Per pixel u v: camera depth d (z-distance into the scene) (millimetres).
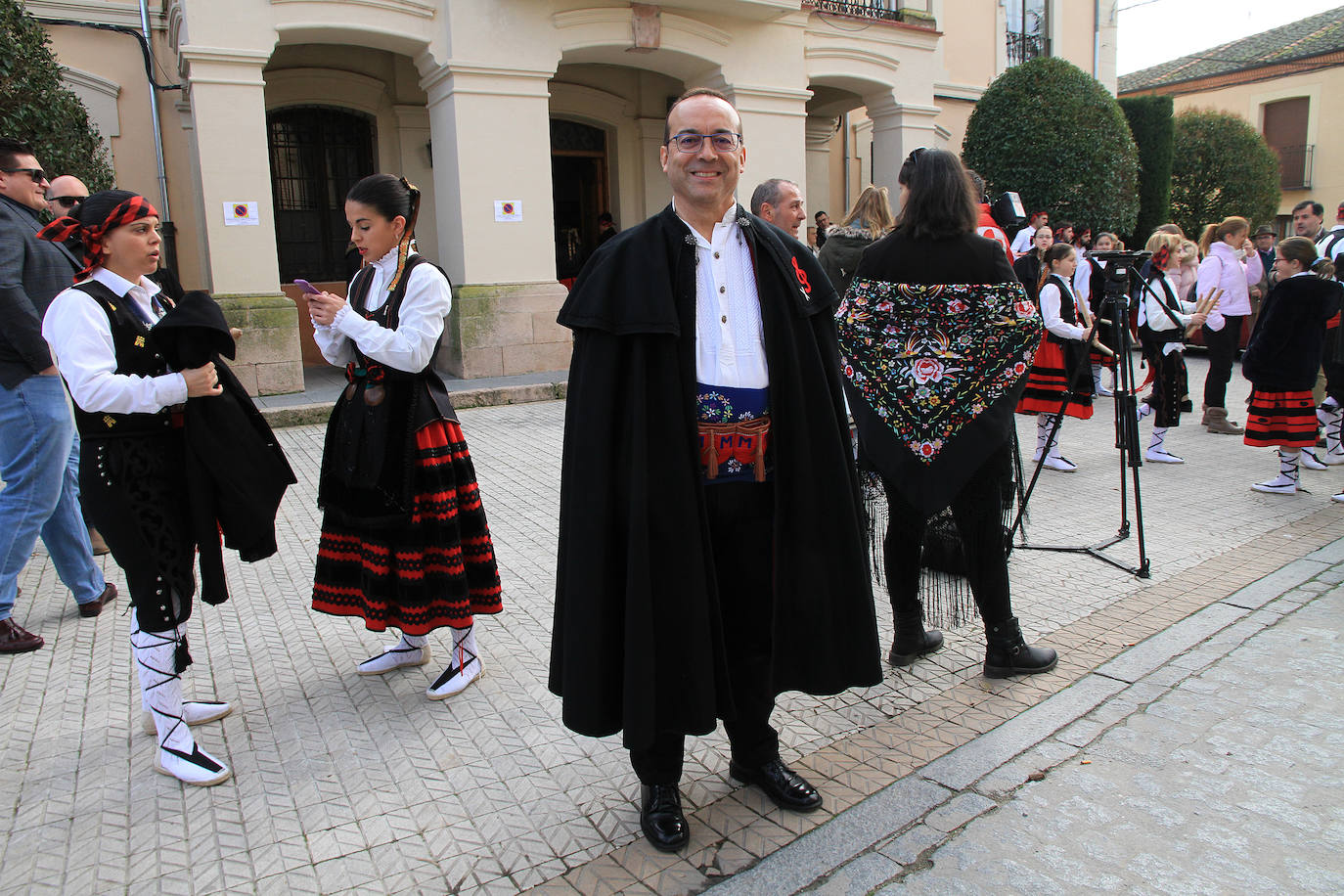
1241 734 2789
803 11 10914
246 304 8391
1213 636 3492
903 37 11961
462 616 3020
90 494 2514
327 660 3434
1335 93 22516
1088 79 12406
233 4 8148
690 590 2172
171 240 9836
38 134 6430
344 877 2207
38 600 4113
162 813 2479
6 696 3182
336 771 2678
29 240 3619
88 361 2406
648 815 2338
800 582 2311
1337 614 3662
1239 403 8789
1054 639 3512
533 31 9383
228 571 4402
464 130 9234
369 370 2904
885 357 3127
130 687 3262
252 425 2732
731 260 2297
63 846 2340
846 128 14242
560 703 3076
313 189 10984
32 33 6625
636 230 2264
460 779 2633
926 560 3389
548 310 9766
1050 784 2555
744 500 2350
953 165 3025
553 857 2279
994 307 3023
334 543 3066
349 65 10625
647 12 9891
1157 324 6262
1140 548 4133
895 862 2240
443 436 2975
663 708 2188
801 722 2955
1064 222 12156
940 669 3326
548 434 7438
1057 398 6062
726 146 2188
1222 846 2270
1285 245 5418
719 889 2152
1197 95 25453
